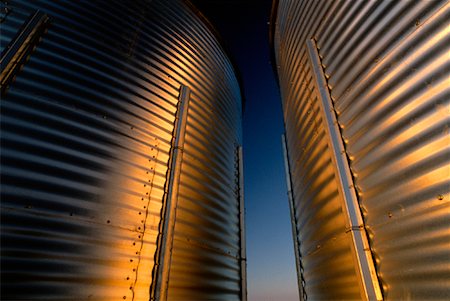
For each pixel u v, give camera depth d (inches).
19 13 149.4
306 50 175.2
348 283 111.6
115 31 190.4
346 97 126.9
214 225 201.0
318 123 151.5
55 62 145.1
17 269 97.0
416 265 78.9
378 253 94.9
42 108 128.3
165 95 197.3
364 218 104.5
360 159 111.5
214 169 225.8
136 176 149.7
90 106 147.1
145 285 127.8
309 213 165.3
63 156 125.3
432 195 77.6
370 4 121.9
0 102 116.1
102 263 117.6
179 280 148.7
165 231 145.2
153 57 207.5
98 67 163.5
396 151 93.3
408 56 96.5
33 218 106.2
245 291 216.7
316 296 153.8
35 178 113.0
